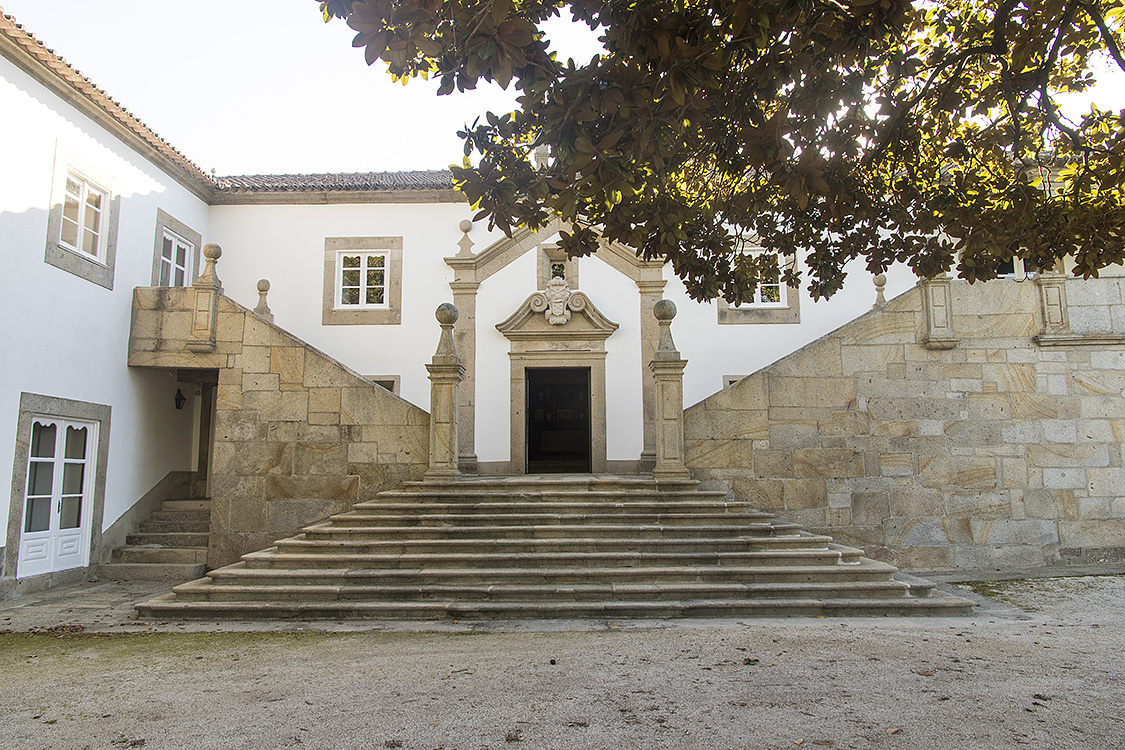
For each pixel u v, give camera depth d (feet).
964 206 21.57
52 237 33.86
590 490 34.99
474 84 14.69
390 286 48.85
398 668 18.65
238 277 49.06
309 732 13.94
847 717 14.25
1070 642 20.97
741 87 17.54
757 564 28.91
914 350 37.17
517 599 26.45
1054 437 36.63
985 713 14.42
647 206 20.22
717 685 16.55
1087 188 20.25
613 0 14.15
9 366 31.32
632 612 25.31
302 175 53.36
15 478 31.65
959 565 35.86
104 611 28.40
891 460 36.58
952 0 21.49
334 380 37.83
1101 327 37.22
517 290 46.78
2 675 18.86
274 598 26.89
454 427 36.73
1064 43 20.11
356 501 37.04
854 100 16.43
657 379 36.70
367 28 13.58
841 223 22.75
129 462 39.68
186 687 17.31
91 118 36.68
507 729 13.85
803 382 36.96
